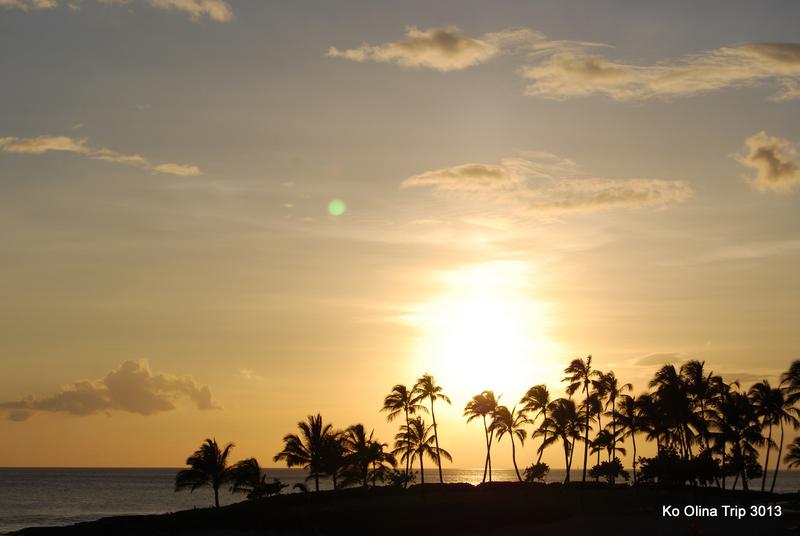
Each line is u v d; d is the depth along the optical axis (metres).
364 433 107.12
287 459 101.44
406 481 113.88
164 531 81.12
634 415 121.31
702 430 106.31
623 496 98.25
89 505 180.50
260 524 80.38
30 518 141.12
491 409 115.06
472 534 75.00
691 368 107.12
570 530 74.38
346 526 78.31
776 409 107.88
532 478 119.19
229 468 99.81
